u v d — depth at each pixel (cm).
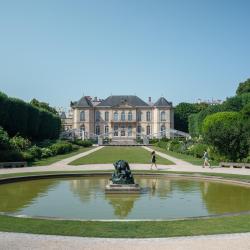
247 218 1474
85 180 2806
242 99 8425
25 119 7050
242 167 3719
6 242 1146
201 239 1192
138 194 2206
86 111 14088
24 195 2155
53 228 1304
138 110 14175
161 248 1103
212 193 2247
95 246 1116
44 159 4672
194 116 10812
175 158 4997
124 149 7894
